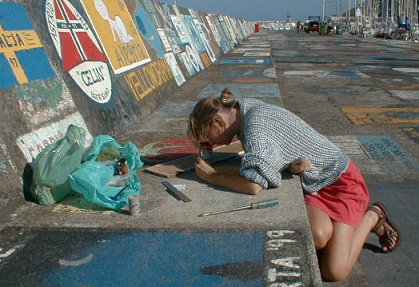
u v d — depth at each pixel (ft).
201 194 10.43
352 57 60.54
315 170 10.36
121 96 19.95
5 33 13.29
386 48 80.18
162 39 34.35
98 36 20.59
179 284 7.23
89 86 17.08
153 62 28.43
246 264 7.70
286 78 38.58
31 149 11.68
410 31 117.70
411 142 18.81
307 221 9.03
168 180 11.36
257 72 42.70
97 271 7.65
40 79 13.82
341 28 182.29
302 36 155.12
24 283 7.40
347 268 9.68
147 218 9.37
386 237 10.96
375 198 13.60
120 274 7.55
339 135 19.95
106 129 16.76
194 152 14.42
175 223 9.13
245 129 9.96
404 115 23.73
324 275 9.72
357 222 10.17
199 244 8.35
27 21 14.78
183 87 32.60
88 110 16.01
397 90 32.14
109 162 11.36
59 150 10.47
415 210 12.87
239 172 10.78
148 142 16.55
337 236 9.83
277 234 8.59
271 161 9.70
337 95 30.04
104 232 8.91
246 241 8.39
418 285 9.58
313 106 26.23
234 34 101.35
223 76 39.70
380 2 193.16
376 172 15.55
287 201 9.84
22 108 12.27
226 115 10.19
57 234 8.91
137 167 11.99
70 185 10.28
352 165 10.63
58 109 14.02
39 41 14.92
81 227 9.14
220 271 7.53
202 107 10.18
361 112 24.54
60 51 16.06
